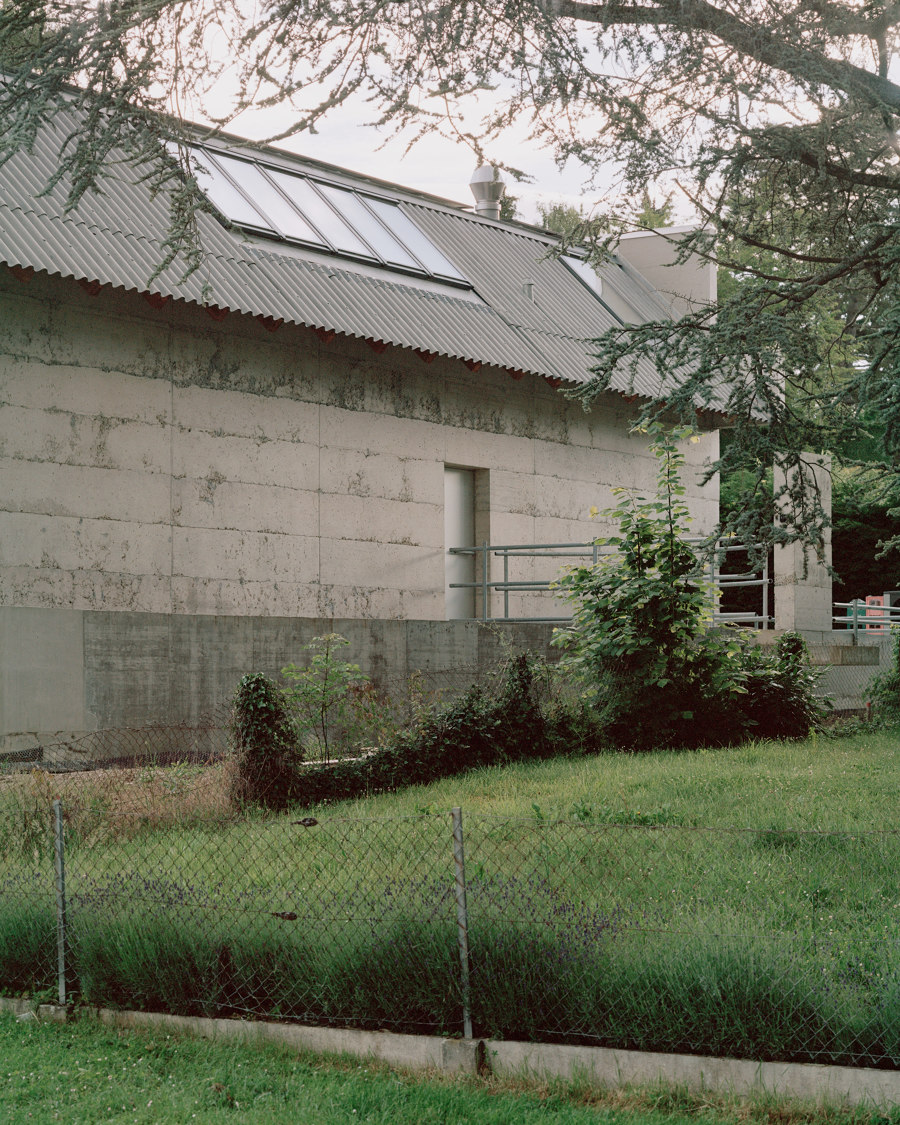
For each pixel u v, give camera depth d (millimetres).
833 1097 5348
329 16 7953
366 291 21281
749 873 7809
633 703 15617
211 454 19125
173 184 19609
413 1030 6316
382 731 14023
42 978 7445
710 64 8836
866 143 9422
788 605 22078
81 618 15320
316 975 6570
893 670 19750
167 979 6902
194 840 10078
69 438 17516
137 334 18359
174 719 15961
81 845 9773
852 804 10500
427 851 8305
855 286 10945
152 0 7895
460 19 8148
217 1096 5785
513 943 6184
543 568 24250
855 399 9391
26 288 17188
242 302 18531
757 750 14867
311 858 8922
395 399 21812
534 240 28250
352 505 21031
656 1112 5402
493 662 19031
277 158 23859
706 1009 5699
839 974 5793
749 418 10125
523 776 13289
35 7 8227
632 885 7465
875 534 37500
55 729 15039
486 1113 5434
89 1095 5887
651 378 24141
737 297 10172
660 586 15453
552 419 24500
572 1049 5855
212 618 16344
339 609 20719
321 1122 5375
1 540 16719
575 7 8664
